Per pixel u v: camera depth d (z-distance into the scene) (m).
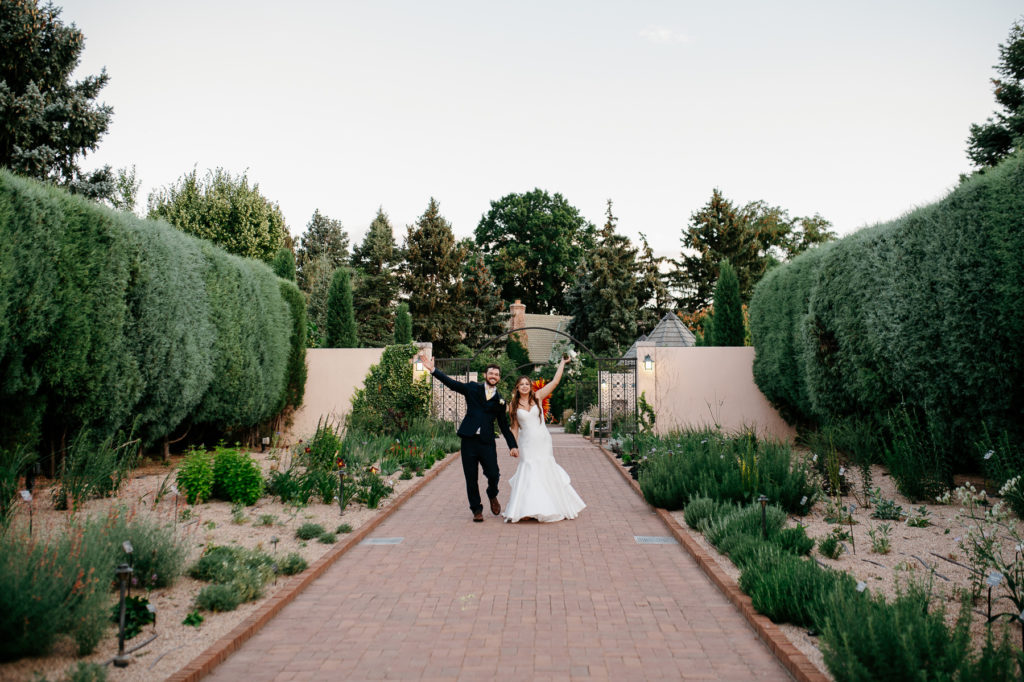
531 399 8.21
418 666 3.77
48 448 9.31
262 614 4.49
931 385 8.91
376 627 4.41
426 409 18.53
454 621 4.52
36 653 3.68
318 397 18.88
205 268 12.38
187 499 8.20
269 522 7.26
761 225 49.19
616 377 23.14
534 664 3.79
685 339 28.17
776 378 16.02
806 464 8.76
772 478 7.97
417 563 6.03
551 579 5.50
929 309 8.88
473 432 8.01
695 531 7.07
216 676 3.66
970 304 8.19
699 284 48.16
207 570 5.19
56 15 23.06
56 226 8.20
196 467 8.29
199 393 11.98
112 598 4.41
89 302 8.76
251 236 30.67
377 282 41.12
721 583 5.16
